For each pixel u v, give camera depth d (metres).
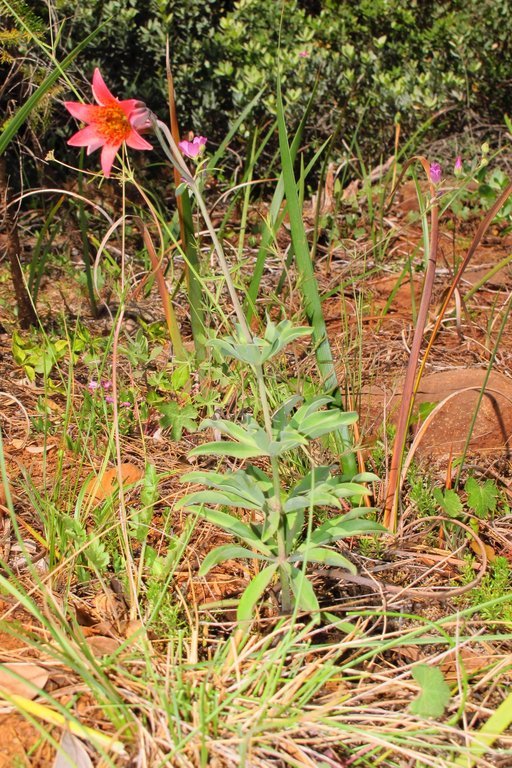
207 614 2.19
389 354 3.65
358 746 1.79
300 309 3.01
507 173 5.69
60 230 4.84
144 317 4.11
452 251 4.87
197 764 1.68
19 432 3.07
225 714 1.80
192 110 5.66
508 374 3.47
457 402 3.01
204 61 5.80
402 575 2.40
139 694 1.85
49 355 3.15
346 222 5.23
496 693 1.95
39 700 1.82
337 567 2.38
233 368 3.06
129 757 1.69
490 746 1.78
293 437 1.91
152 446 3.03
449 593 2.17
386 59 6.53
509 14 6.45
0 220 4.56
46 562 2.36
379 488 2.67
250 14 6.29
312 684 1.86
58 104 4.73
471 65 6.26
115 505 2.56
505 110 6.47
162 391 3.34
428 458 2.90
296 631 2.12
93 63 5.31
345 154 5.87
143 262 4.60
